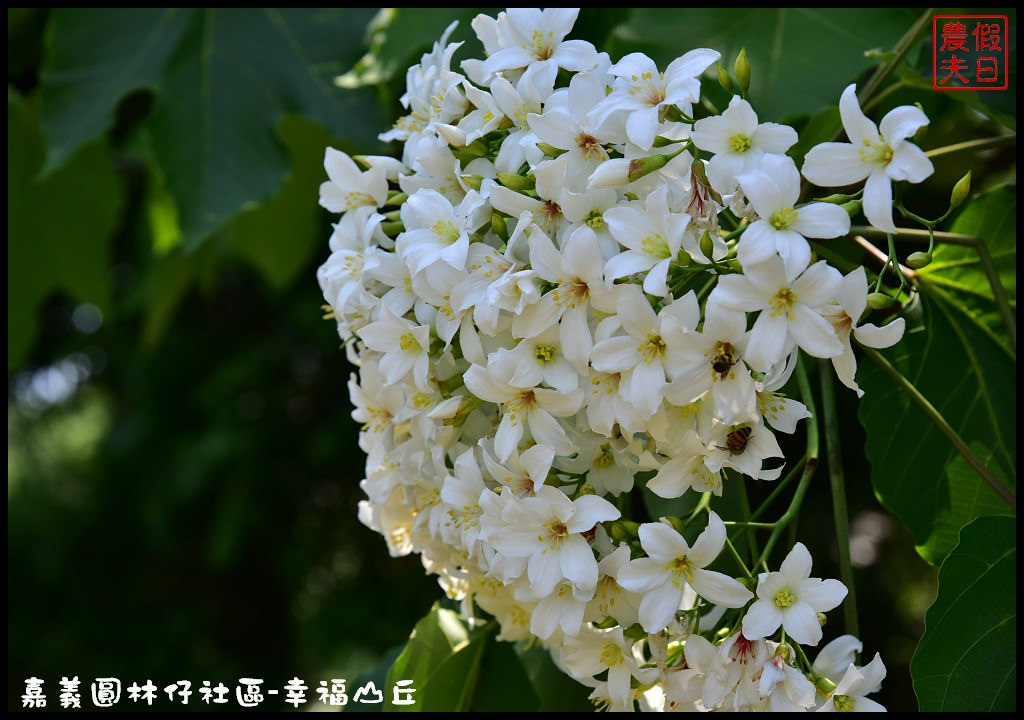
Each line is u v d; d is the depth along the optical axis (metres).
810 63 0.86
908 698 1.59
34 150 1.42
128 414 3.03
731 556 0.75
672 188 0.69
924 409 0.77
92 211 1.56
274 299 2.23
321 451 2.34
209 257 1.79
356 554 2.42
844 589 0.68
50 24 0.98
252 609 2.74
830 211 0.66
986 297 0.84
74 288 1.65
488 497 0.70
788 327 0.66
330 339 2.22
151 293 1.92
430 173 0.73
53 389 3.31
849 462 1.15
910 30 0.82
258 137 0.96
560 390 0.69
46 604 2.95
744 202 0.68
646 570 0.69
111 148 1.52
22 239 1.56
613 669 0.73
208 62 0.97
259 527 2.49
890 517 1.47
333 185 0.76
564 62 0.72
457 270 0.70
